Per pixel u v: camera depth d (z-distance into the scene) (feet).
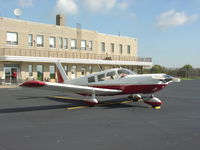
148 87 29.17
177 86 73.10
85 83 35.91
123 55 119.55
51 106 31.37
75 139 15.85
